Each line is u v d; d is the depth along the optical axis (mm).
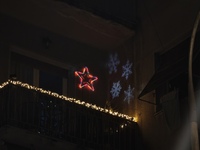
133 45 16297
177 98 13219
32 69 16672
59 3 15211
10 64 16266
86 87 16938
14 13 16250
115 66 17109
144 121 15078
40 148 14086
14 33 16359
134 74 16000
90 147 14391
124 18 15992
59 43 16984
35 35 16656
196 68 13477
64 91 16984
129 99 16031
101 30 16281
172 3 14688
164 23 14914
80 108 14891
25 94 14766
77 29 16516
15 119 13797
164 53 14945
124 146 14602
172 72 13172
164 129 14078
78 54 17172
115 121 15031
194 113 9414
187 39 14000
